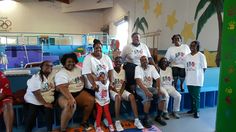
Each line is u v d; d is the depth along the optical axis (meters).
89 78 2.75
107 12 10.12
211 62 3.75
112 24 9.30
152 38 5.84
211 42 3.71
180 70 3.47
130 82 3.21
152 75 3.17
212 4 3.64
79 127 2.82
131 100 2.86
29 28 10.35
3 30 10.05
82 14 10.82
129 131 2.71
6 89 2.51
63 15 10.62
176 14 4.69
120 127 2.75
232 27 2.38
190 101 3.57
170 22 4.94
